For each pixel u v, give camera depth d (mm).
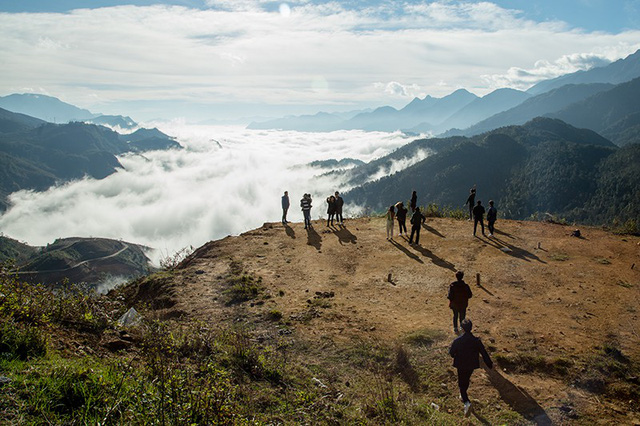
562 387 7363
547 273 13445
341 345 8969
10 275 7355
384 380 7582
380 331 9711
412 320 10359
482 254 15789
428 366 8094
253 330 9656
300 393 6211
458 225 21156
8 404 3748
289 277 13922
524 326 9734
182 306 11250
